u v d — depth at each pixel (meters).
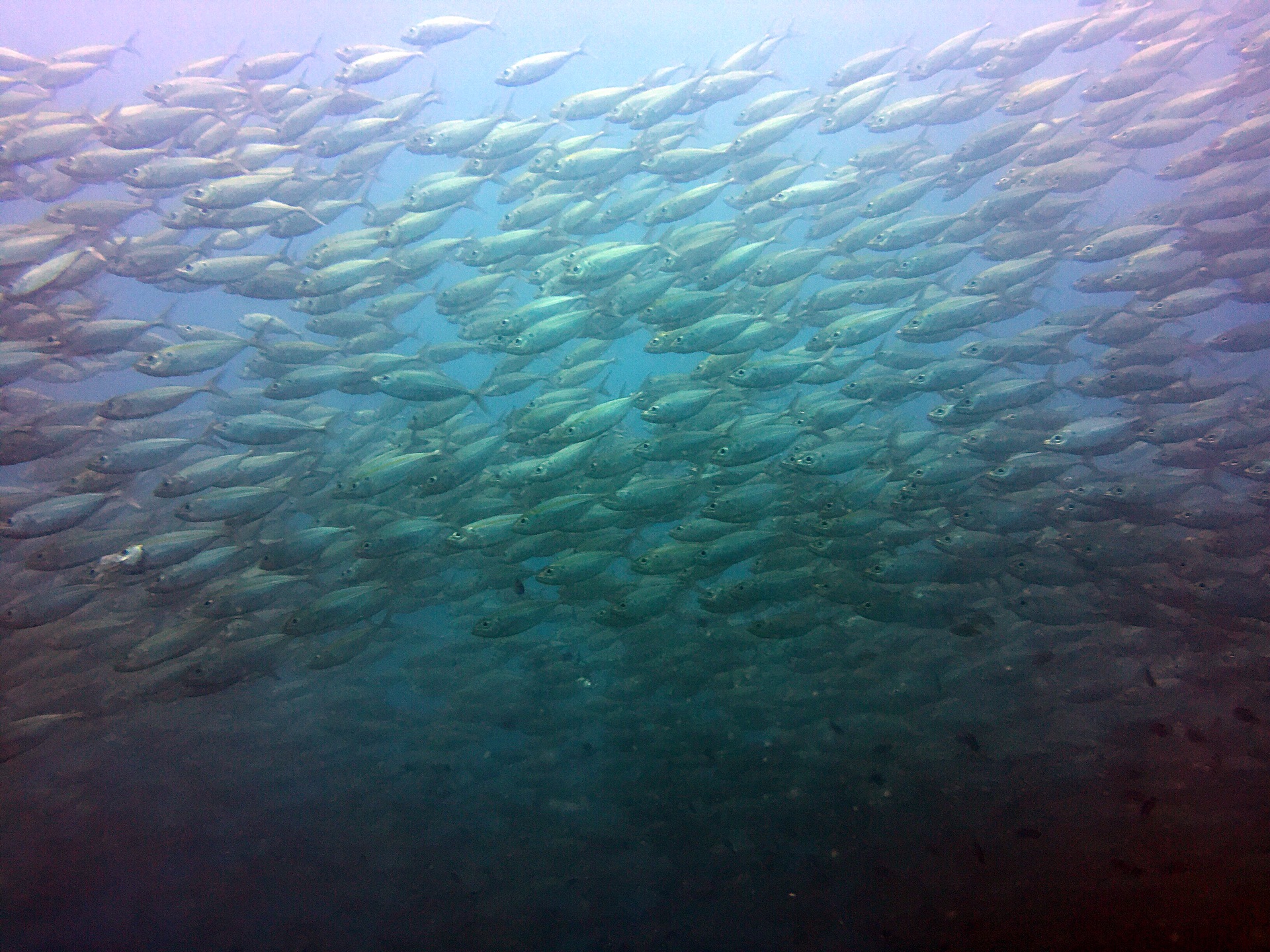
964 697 1.71
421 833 1.84
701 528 1.58
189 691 1.75
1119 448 1.63
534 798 1.81
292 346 1.81
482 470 1.81
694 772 1.75
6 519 1.60
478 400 1.75
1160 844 1.56
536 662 1.85
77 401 1.86
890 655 1.75
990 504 1.66
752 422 1.67
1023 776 1.69
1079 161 1.86
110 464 1.56
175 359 1.67
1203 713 1.69
